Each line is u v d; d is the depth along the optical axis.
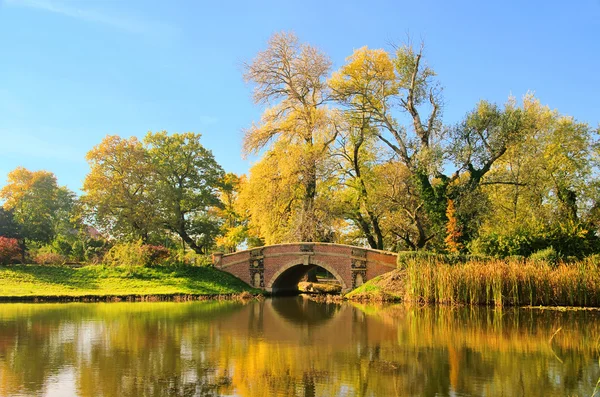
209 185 56.19
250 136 43.81
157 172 52.25
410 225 43.84
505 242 34.16
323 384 13.18
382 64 41.91
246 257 40.72
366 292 34.38
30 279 36.59
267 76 43.47
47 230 56.34
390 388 12.86
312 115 42.25
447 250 36.81
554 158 40.22
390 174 42.03
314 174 41.91
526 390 12.67
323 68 42.59
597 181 41.53
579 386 12.97
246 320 24.05
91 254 50.66
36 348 17.14
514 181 40.50
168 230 55.50
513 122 37.94
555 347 17.53
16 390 12.51
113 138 48.53
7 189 56.53
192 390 12.64
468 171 40.09
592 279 28.00
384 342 18.42
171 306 30.31
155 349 17.11
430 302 30.33
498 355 16.30
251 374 14.08
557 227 35.28
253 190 43.31
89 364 15.02
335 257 38.44
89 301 32.69
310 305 31.59
